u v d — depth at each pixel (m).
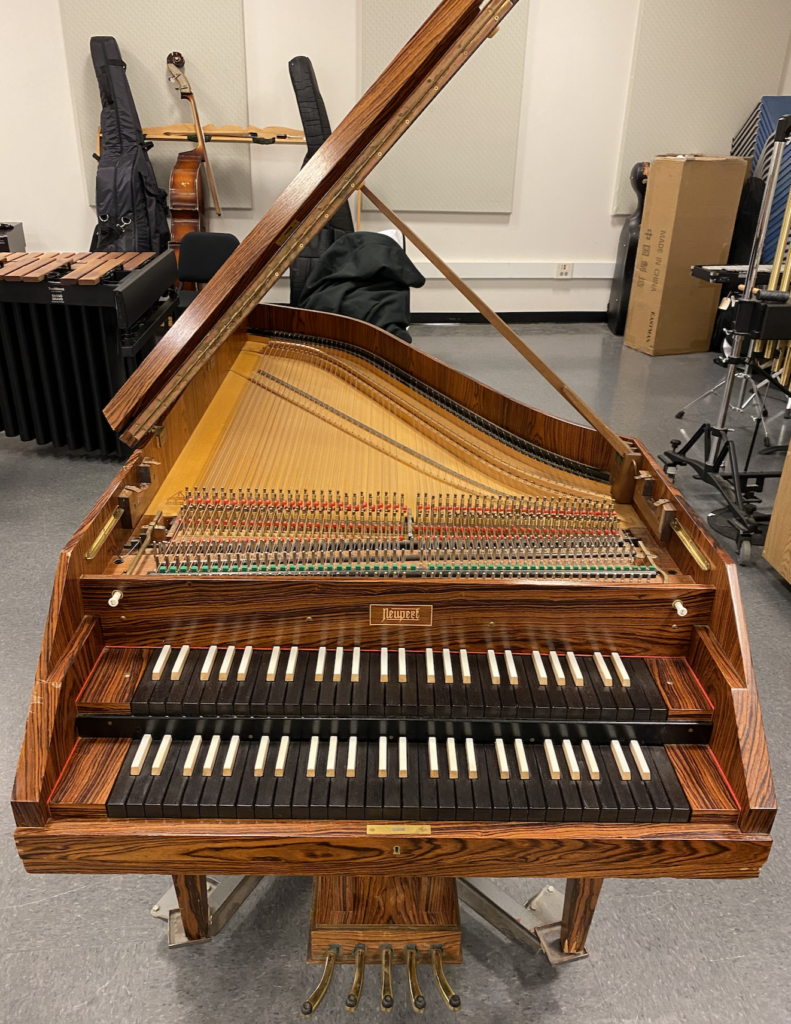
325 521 1.79
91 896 2.11
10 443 4.80
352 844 1.37
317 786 1.40
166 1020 1.80
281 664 1.55
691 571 1.62
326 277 5.28
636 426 5.20
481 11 1.41
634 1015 1.84
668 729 1.49
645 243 6.59
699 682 1.54
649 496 1.89
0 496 4.12
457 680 1.53
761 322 3.67
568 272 7.36
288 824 1.37
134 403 1.64
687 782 1.43
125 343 3.98
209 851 1.35
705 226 6.32
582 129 6.88
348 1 6.25
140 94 6.39
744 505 3.89
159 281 4.36
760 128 6.62
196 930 1.95
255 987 1.88
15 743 2.52
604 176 7.07
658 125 6.88
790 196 3.50
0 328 4.22
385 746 1.45
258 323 3.26
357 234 5.34
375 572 1.59
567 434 2.25
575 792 1.41
